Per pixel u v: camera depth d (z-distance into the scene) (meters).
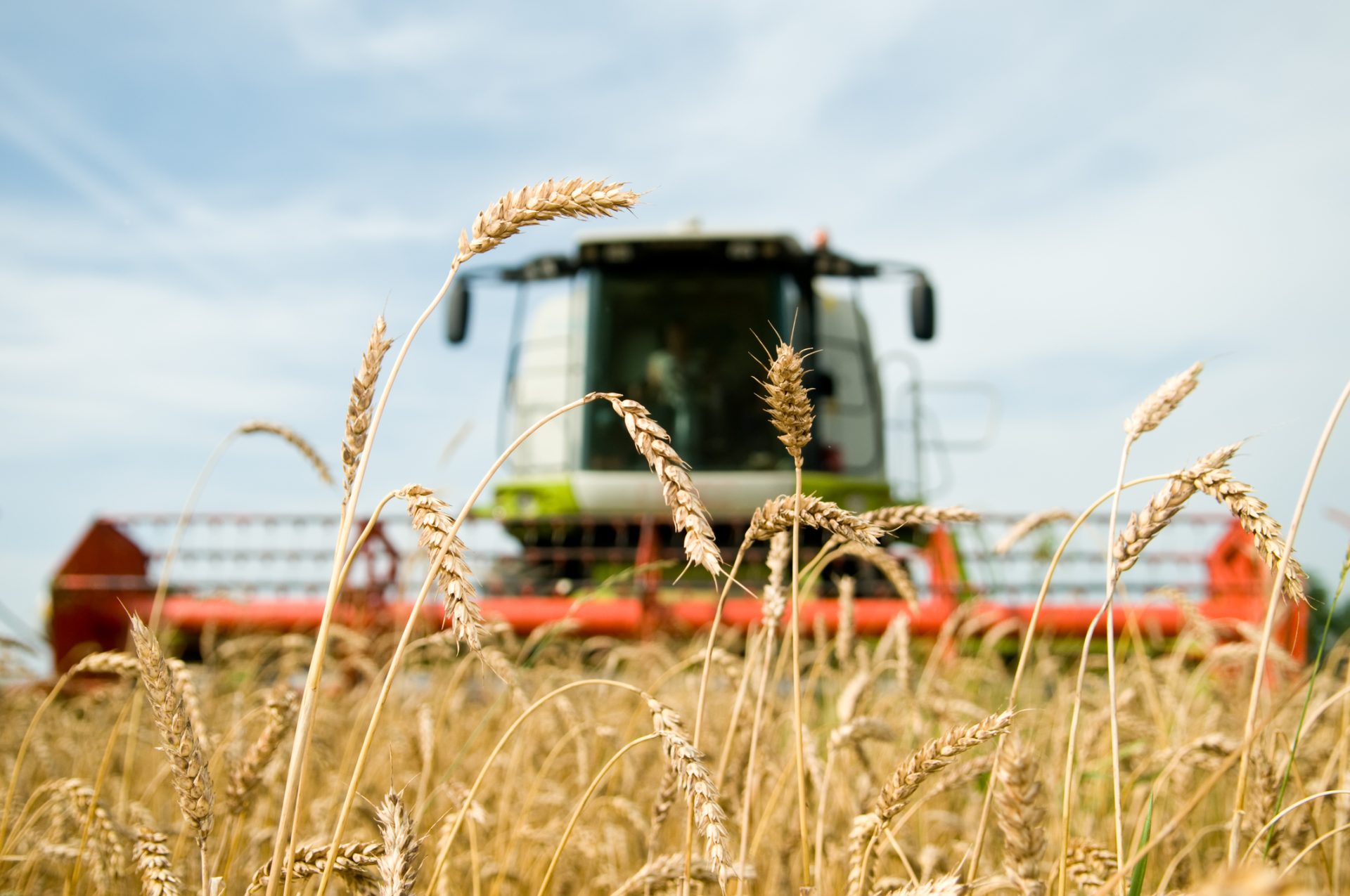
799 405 1.58
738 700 2.22
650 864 1.99
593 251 11.90
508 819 3.14
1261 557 1.56
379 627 8.98
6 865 2.46
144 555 11.00
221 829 2.15
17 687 5.04
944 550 9.81
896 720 3.59
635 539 11.41
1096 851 1.85
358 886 1.57
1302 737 2.61
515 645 3.90
